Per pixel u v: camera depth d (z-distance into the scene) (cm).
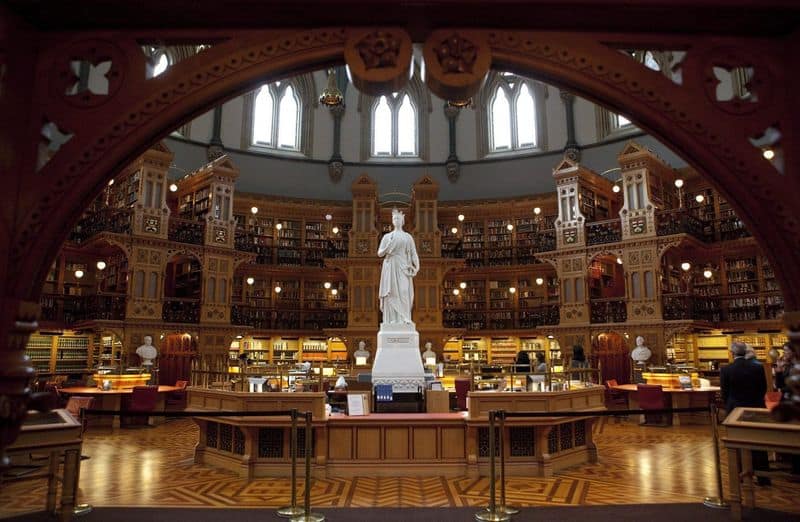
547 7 246
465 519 520
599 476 732
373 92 273
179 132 2373
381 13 254
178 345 1908
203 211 2002
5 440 214
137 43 260
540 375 823
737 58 260
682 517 509
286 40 262
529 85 2647
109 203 1925
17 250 229
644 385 1273
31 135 242
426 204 2238
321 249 2422
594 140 2448
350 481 700
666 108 254
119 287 1814
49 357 1770
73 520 505
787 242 239
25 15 246
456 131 2684
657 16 250
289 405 732
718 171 250
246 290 2292
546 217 2361
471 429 736
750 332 1852
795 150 245
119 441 1082
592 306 1948
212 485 680
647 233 1842
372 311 2170
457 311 2352
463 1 243
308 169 2609
